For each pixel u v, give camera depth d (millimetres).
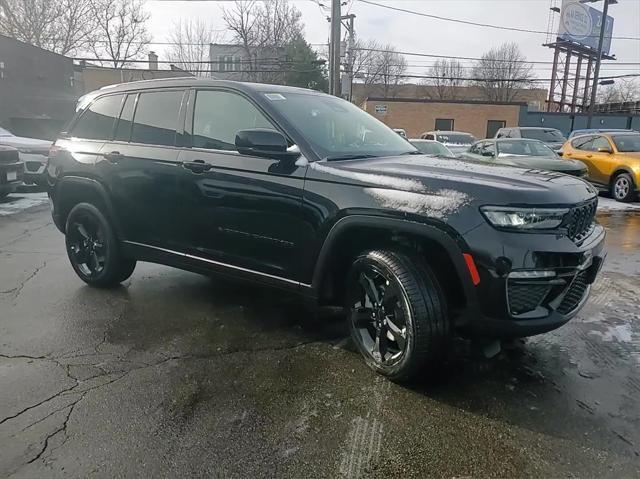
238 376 3016
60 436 2408
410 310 2756
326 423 2543
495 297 2551
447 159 3473
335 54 19500
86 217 4590
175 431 2463
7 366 3104
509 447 2365
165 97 4035
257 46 44719
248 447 2350
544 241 2564
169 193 3820
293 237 3209
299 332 3682
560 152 12953
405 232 2754
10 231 7344
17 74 21703
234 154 3486
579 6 38750
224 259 3625
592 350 3445
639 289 4812
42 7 34312
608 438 2438
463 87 63969
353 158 3309
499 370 3135
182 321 3865
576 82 41219
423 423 2553
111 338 3539
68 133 4805
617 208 10250
